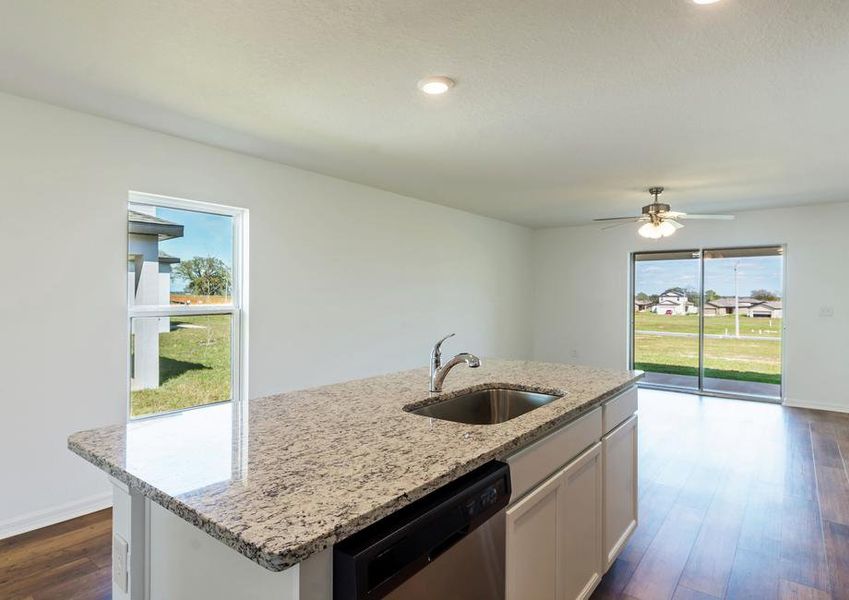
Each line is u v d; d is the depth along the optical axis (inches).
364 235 184.9
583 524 78.5
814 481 136.9
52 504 110.3
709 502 123.8
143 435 58.6
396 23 74.5
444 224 226.1
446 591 46.7
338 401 77.0
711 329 253.6
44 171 108.7
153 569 50.5
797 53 82.1
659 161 147.9
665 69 88.6
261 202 150.2
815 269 221.1
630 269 274.1
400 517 42.9
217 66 89.0
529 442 63.0
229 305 148.3
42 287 109.0
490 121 115.8
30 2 69.5
